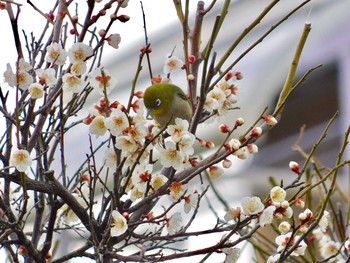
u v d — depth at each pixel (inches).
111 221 139.0
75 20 140.6
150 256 139.3
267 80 247.6
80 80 140.2
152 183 140.2
